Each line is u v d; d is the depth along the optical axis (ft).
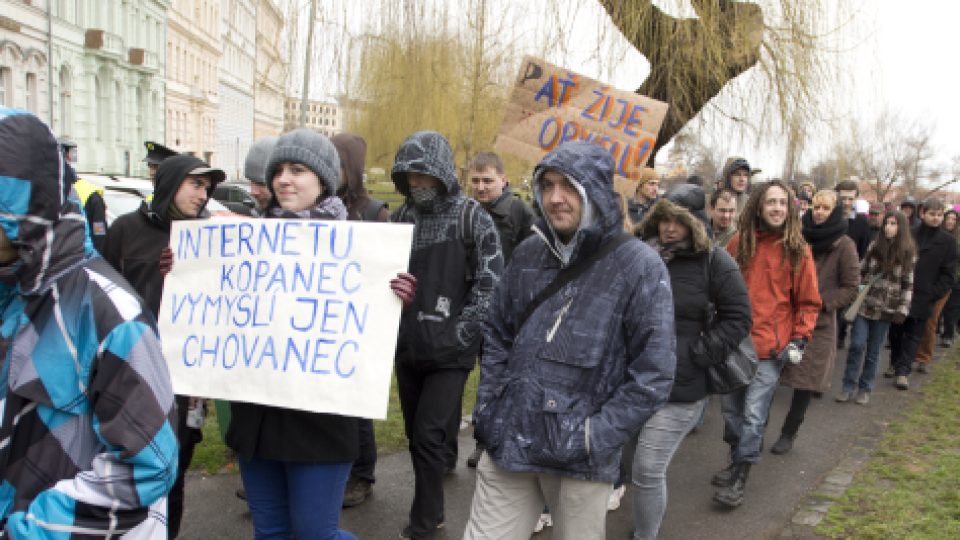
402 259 8.04
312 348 8.00
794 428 17.39
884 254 21.76
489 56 35.24
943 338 34.22
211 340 8.38
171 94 147.95
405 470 14.62
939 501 13.92
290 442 7.89
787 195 14.06
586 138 17.38
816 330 17.08
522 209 16.49
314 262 8.23
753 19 20.39
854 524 12.85
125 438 4.86
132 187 30.89
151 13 134.92
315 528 8.11
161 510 5.41
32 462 4.95
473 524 8.34
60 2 103.86
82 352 4.91
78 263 5.01
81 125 112.68
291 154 8.46
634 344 7.76
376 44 23.06
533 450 7.68
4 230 4.60
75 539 4.76
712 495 14.49
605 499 7.89
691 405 10.80
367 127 40.29
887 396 23.56
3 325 5.02
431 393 11.28
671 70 20.08
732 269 11.38
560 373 7.80
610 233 7.94
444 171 11.02
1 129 4.50
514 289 8.48
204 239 8.68
